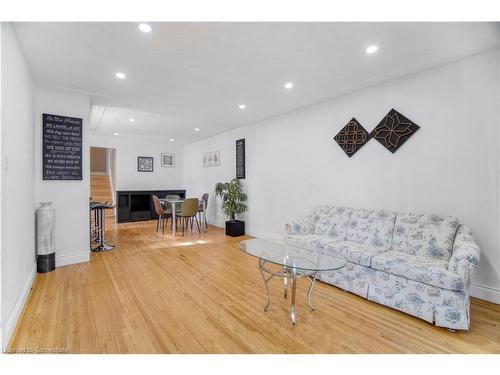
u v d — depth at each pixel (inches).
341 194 145.3
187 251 167.2
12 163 79.4
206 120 201.6
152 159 312.8
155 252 164.4
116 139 287.0
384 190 125.5
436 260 92.9
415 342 72.4
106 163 378.6
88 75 115.7
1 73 67.1
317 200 159.2
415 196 114.7
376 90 128.6
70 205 138.3
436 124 108.1
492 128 94.7
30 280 107.0
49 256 125.7
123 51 95.3
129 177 296.2
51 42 88.4
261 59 102.2
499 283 93.1
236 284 113.4
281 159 184.7
